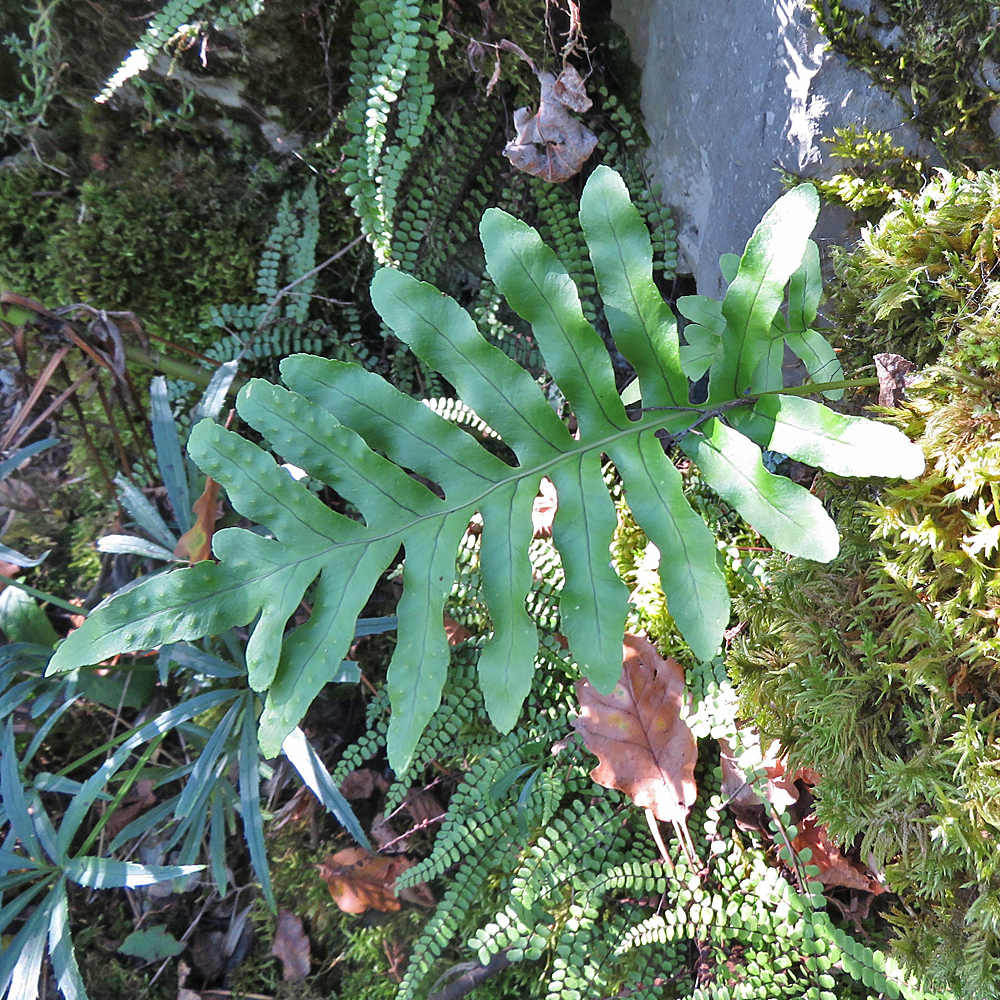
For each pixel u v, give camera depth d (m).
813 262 0.32
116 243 0.46
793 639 0.33
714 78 0.38
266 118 0.45
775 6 0.34
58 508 0.48
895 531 0.30
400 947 0.41
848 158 0.34
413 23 0.37
